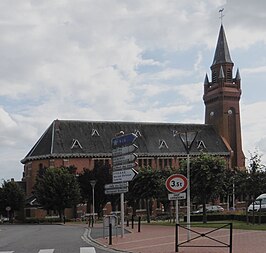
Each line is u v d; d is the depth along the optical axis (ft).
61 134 276.82
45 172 228.22
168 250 53.57
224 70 327.67
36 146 276.62
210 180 118.52
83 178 233.14
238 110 326.03
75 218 232.32
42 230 121.49
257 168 114.62
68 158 267.59
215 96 327.67
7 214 236.02
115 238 76.95
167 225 123.03
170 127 318.24
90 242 71.26
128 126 305.32
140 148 295.28
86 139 281.54
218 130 324.60
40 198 214.90
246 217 116.47
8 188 231.09
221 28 335.47
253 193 114.11
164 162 297.53
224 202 240.73
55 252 55.31
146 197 151.64
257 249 52.16
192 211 219.61
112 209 246.06
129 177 78.43
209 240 65.57
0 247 64.08
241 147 322.96
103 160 274.16
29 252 55.88
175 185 62.59
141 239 73.20
